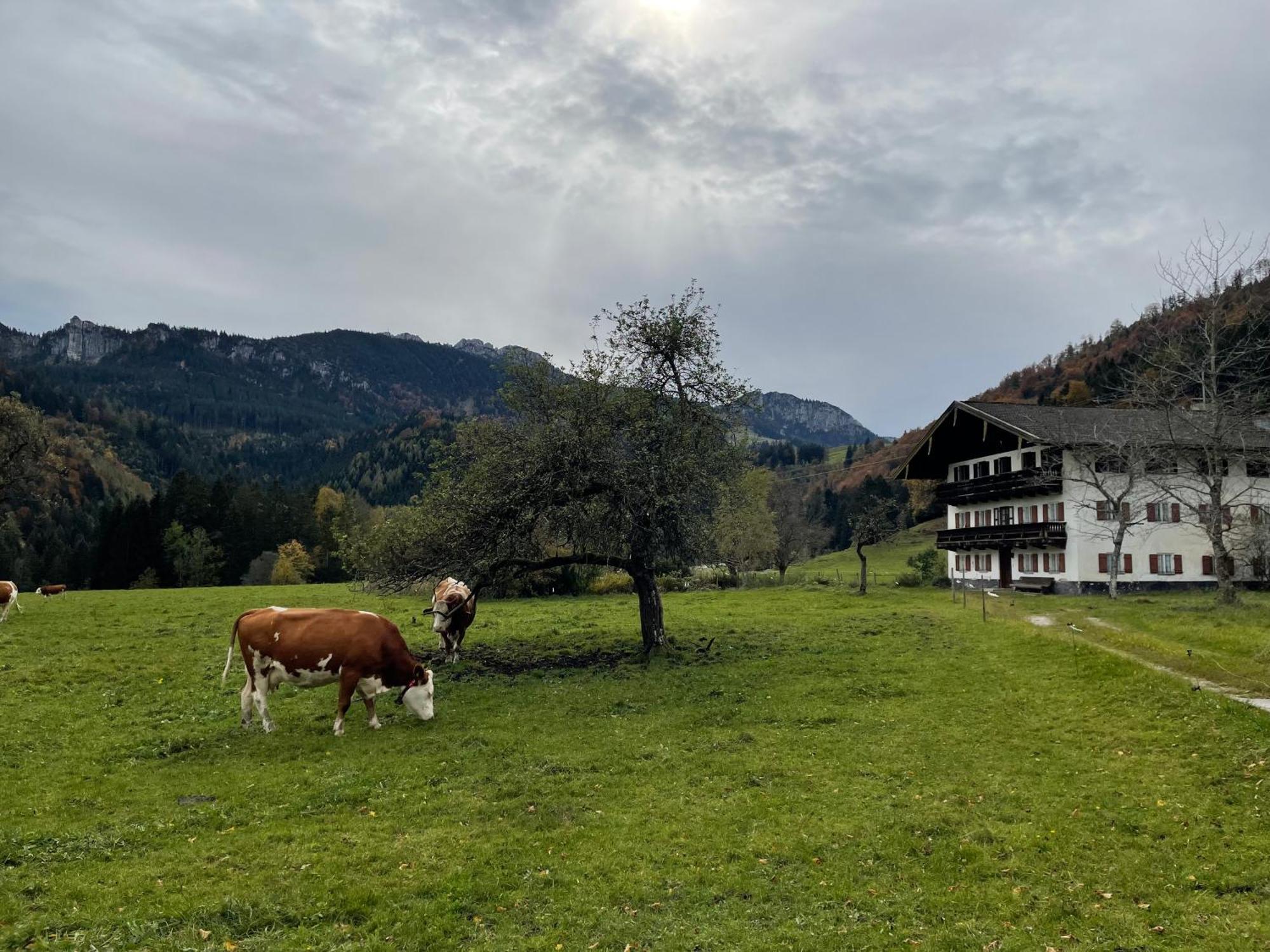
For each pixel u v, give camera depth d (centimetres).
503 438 2389
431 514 2294
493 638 2992
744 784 1358
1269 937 836
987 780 1350
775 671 2295
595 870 1037
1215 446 3947
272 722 1702
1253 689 1764
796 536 8838
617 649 2691
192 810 1233
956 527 6731
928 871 1030
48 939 855
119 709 1892
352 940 871
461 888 981
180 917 906
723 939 877
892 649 2647
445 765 1455
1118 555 4581
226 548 9725
